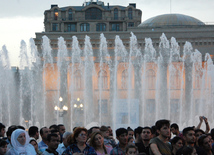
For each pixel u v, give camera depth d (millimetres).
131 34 137375
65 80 135500
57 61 136125
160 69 133625
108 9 198875
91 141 27141
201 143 28406
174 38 131875
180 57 134375
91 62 135250
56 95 135500
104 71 138625
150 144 26578
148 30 141625
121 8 196625
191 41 137625
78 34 138625
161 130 26750
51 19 195125
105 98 138250
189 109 132875
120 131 28406
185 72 133500
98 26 192750
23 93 131250
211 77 120875
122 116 116875
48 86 135250
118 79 135625
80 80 136500
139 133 31891
